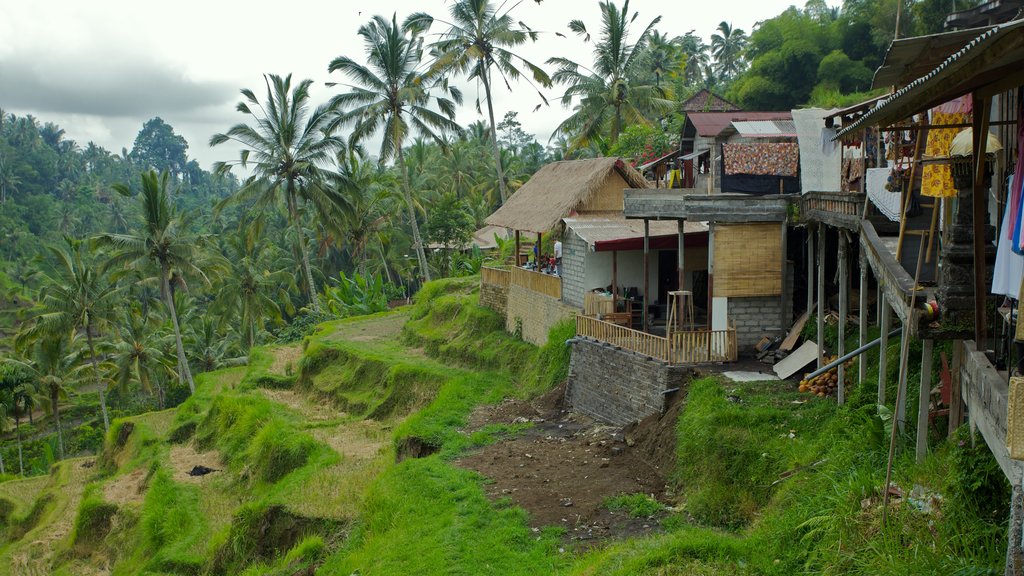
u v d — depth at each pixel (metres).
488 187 70.56
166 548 25.39
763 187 22.78
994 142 11.05
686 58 64.56
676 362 21.95
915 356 16.12
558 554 16.11
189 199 144.62
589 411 25.36
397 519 19.47
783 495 15.04
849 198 17.27
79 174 143.62
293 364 42.78
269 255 70.75
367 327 45.53
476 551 16.64
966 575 8.80
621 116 47.38
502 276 36.44
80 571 28.80
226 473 30.81
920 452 12.07
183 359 45.22
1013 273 7.98
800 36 43.38
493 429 25.05
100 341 56.25
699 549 13.83
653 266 28.75
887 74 9.09
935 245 12.78
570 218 29.84
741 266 22.73
